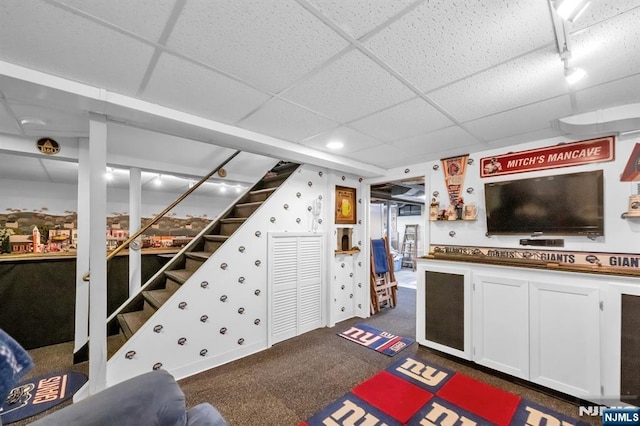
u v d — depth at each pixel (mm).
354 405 2160
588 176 2363
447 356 2969
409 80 1690
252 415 2055
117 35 1292
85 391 2156
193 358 2639
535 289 2355
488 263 2652
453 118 2240
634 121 1999
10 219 4883
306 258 3666
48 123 2457
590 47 1343
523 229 2719
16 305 3197
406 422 1971
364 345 3270
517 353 2434
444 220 3346
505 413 2062
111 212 5777
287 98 1931
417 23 1219
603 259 2344
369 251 4363
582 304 2143
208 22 1216
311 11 1158
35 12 1140
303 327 3627
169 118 2068
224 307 2869
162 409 1037
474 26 1230
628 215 2205
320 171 3912
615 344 2008
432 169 3566
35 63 1495
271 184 4176
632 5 1072
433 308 3027
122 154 3389
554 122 2242
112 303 3725
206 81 1708
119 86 1755
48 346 3307
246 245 3070
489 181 3043
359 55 1452
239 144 2672
